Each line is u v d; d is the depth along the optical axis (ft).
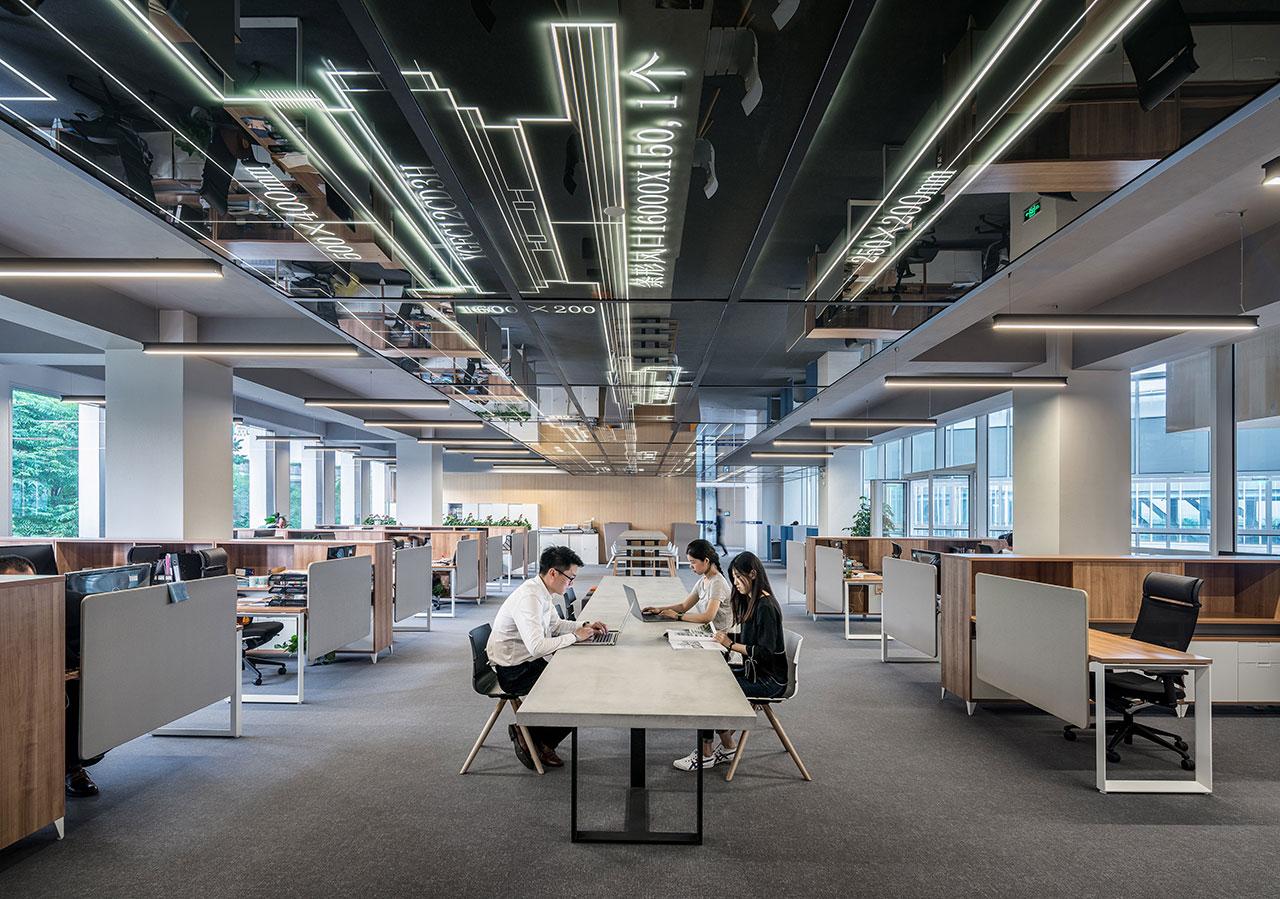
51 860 10.84
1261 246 18.86
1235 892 10.14
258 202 12.07
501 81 8.42
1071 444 28.40
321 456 70.03
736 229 15.11
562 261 14.51
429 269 15.30
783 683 14.73
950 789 13.96
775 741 17.03
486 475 81.61
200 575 21.63
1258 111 9.78
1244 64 8.16
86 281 23.38
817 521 76.79
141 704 13.32
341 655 26.37
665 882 10.24
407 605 28.81
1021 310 26.94
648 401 34.27
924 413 43.86
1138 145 9.93
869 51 9.77
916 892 10.05
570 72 8.34
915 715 19.26
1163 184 12.53
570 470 76.64
